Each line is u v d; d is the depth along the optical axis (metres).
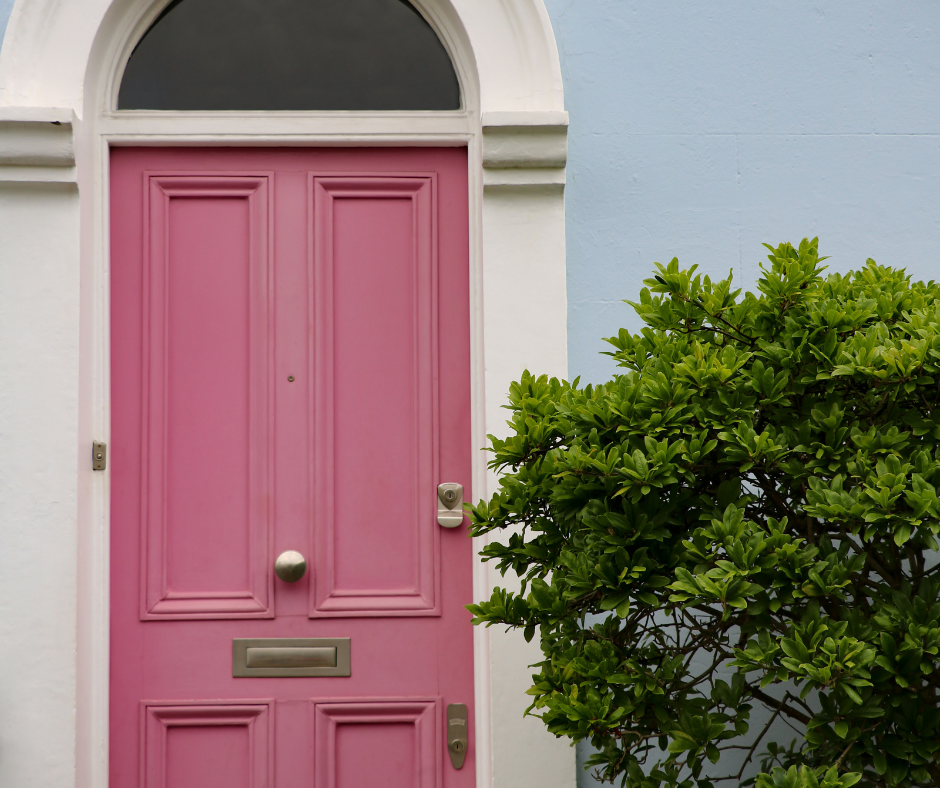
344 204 2.65
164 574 2.55
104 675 2.47
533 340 2.48
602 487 1.70
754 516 1.83
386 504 2.60
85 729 2.41
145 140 2.59
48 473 2.37
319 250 2.63
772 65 2.64
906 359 1.59
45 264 2.40
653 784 1.68
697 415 1.68
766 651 1.56
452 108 2.68
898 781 1.54
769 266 2.60
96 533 2.49
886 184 2.63
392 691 2.56
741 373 1.74
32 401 2.38
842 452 1.66
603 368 2.55
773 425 1.78
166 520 2.56
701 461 1.73
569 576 1.69
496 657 2.40
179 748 2.53
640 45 2.62
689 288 1.89
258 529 2.57
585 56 2.61
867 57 2.65
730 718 1.73
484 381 2.49
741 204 2.61
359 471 2.60
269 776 2.52
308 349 2.61
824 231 2.62
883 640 1.54
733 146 2.62
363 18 2.69
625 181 2.60
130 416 2.58
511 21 2.54
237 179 2.63
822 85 2.64
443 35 2.66
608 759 1.77
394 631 2.57
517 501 1.78
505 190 2.51
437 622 2.58
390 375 2.62
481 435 2.53
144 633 2.54
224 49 2.67
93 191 2.55
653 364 1.82
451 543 2.59
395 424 2.62
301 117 2.61
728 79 2.63
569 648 1.81
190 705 2.52
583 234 2.58
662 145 2.61
